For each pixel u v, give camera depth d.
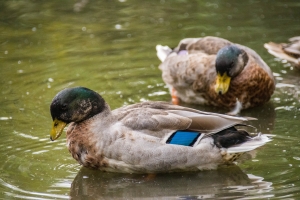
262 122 13.00
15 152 11.55
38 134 12.37
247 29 18.09
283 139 11.84
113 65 16.09
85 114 10.49
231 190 9.82
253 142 10.36
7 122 12.98
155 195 9.81
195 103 14.58
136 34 18.05
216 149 10.34
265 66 14.41
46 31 18.34
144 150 10.13
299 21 18.47
